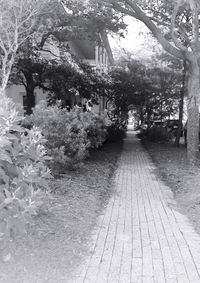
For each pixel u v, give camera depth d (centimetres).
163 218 691
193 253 519
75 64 2086
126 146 2231
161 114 2684
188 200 793
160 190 957
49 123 909
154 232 608
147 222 664
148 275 449
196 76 1331
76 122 1005
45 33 1546
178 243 557
